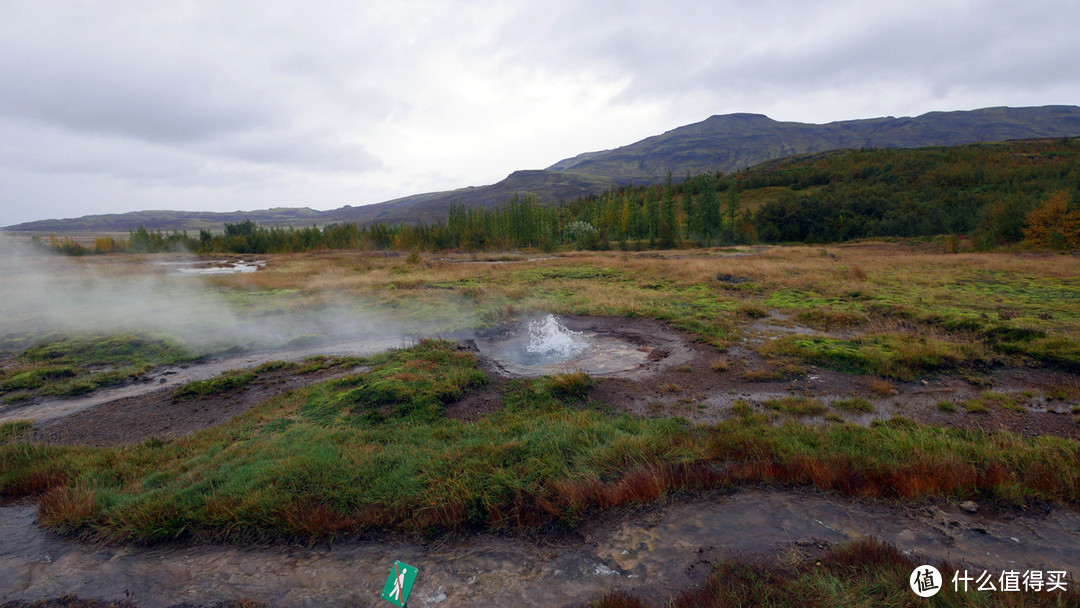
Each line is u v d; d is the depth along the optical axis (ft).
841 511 13.93
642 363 28.81
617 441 17.49
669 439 17.81
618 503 14.64
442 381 25.08
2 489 17.31
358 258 116.57
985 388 23.52
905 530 12.98
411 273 77.77
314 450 17.90
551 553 12.79
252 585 11.95
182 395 26.48
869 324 35.40
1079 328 31.89
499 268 84.07
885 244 140.05
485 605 11.03
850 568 11.34
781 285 54.60
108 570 12.70
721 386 24.66
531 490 14.78
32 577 12.46
